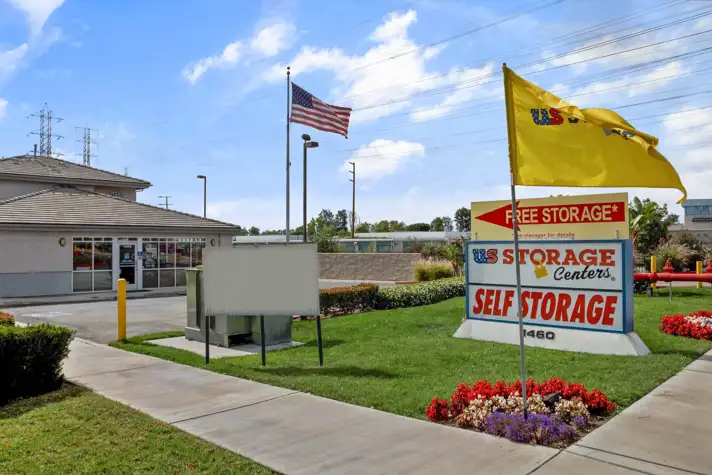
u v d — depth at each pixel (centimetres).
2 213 1936
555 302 868
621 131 509
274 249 795
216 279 809
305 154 2286
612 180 532
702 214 5084
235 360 833
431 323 1153
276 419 539
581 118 520
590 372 689
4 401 627
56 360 674
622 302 804
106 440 484
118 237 2155
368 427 511
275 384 675
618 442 460
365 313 1352
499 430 484
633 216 2120
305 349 909
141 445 470
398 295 1495
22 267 1898
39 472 414
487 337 936
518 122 536
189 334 1042
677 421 511
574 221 864
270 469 418
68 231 1992
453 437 481
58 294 1977
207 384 686
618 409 550
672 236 2766
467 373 703
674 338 916
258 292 793
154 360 845
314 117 1869
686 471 400
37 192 2297
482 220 964
